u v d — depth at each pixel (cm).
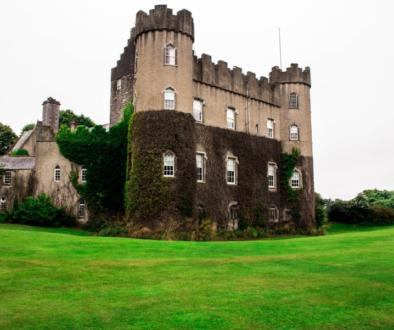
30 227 3158
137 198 2747
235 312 790
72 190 3553
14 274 1102
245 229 3359
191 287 980
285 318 756
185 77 3025
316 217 4050
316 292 930
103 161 3434
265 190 3709
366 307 821
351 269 1186
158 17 3025
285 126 4009
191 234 2650
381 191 6341
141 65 3016
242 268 1219
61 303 845
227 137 3438
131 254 1487
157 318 754
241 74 3691
